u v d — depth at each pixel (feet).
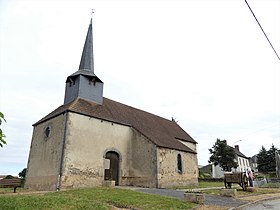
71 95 63.93
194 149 86.07
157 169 57.77
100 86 67.26
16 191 45.68
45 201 26.13
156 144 59.88
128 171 62.34
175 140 74.59
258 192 47.91
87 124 56.54
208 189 52.80
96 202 28.53
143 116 79.71
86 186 52.06
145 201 30.76
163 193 41.50
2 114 16.11
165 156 61.67
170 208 27.14
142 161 61.26
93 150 55.72
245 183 48.11
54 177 50.34
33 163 59.16
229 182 49.26
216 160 122.01
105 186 49.11
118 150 61.16
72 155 51.65
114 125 62.44
